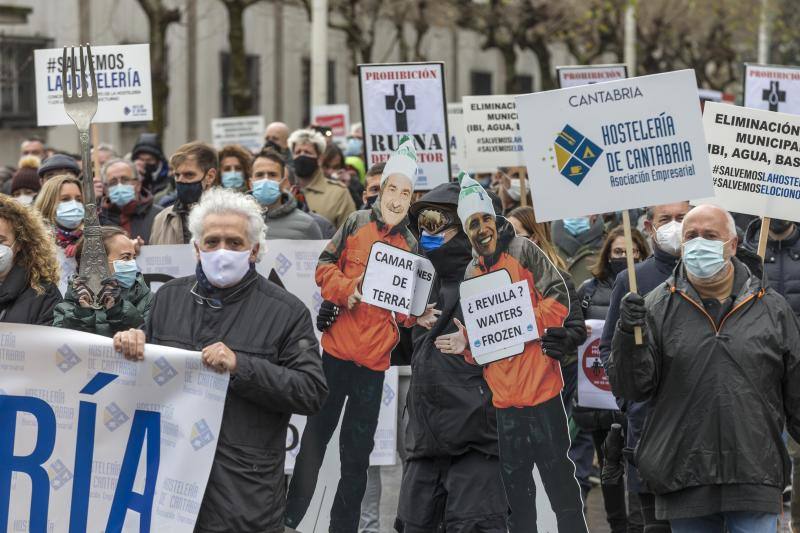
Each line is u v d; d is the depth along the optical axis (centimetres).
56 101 2267
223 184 2289
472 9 8106
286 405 1205
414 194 2031
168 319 1255
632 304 1362
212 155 2100
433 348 1531
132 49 2253
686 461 1375
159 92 5784
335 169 3262
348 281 1659
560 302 1528
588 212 1447
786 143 1672
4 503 1291
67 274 1928
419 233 1611
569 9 8194
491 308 1527
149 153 2952
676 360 1385
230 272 1216
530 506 1506
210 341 1229
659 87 1435
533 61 11294
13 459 1291
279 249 1886
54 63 2259
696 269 1367
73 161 2388
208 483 1222
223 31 7569
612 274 1969
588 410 1923
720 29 9606
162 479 1241
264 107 7988
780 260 2036
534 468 1506
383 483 2356
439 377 1516
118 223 2269
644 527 1723
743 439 1361
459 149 3184
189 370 1236
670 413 1390
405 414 1719
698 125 1430
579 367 1902
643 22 9212
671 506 1399
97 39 6500
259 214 1238
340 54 8638
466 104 2781
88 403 1276
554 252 1966
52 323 1420
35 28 6144
